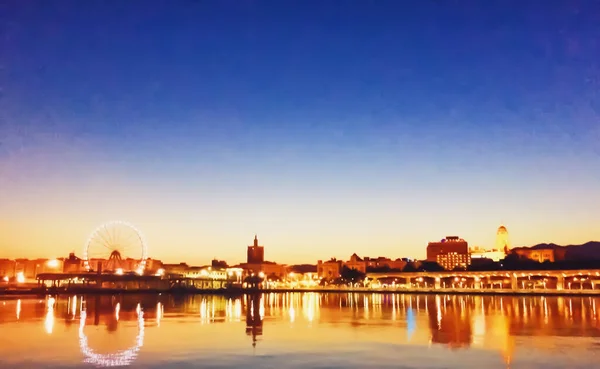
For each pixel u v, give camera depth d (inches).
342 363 1834.4
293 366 1787.6
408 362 1850.4
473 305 5270.7
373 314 3929.6
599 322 3198.8
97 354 2007.9
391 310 4441.4
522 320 3353.8
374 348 2145.7
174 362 1852.9
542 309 4527.6
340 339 2405.3
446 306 5088.6
